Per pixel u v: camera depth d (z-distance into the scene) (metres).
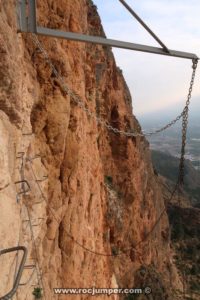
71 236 16.34
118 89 38.03
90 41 9.09
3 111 8.92
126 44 9.29
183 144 12.29
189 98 11.62
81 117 18.00
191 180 115.75
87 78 23.52
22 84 11.11
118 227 31.69
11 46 8.77
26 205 11.13
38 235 12.23
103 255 22.80
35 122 14.08
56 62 14.86
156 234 45.59
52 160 14.80
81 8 20.31
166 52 9.70
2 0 8.15
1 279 6.80
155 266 41.50
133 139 38.44
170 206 68.88
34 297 11.19
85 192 18.80
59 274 15.20
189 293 45.47
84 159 18.66
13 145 9.23
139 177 39.75
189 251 57.78
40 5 14.45
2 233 7.06
